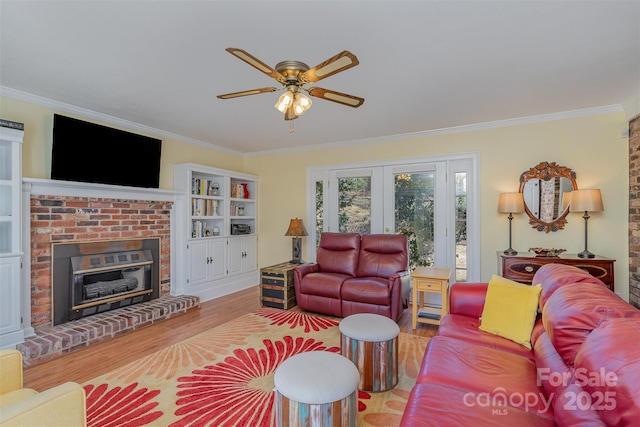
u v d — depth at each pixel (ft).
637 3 5.53
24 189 9.41
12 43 6.82
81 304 10.72
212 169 15.34
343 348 7.41
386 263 12.69
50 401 3.71
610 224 11.05
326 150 16.66
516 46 7.00
